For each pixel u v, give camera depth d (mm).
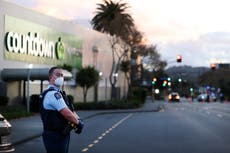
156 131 23938
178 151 15906
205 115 41281
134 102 57438
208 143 18375
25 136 19719
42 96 7441
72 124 7301
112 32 76188
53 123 7301
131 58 88000
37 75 37531
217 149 16500
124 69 78812
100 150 16016
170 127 26703
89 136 21094
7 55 39719
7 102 37281
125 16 77562
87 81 53750
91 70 54375
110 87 73438
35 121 28641
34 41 44781
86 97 60812
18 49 41562
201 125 28406
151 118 36188
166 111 50469
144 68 94062
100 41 68312
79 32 59406
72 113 7309
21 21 42375
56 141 7344
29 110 37156
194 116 39469
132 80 90000
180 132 23375
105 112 44656
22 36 42406
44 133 7406
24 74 37844
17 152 15570
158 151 15859
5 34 39531
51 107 7293
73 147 16844
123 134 22172
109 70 73375
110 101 56094
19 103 41219
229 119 35031
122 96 82562
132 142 18656
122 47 77250
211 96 104062
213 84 128500
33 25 44875
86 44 62250
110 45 73062
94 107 49688
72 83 55031
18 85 41188
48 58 48344
